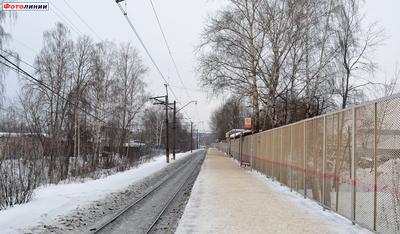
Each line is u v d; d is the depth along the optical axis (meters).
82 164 32.22
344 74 25.89
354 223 9.76
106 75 49.66
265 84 31.53
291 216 11.16
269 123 32.44
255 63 31.16
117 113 51.41
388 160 7.88
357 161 9.53
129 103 54.41
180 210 14.12
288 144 18.36
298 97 30.00
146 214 13.26
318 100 28.11
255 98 31.91
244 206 12.95
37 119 27.20
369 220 8.79
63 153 26.78
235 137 57.59
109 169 36.62
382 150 8.17
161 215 12.96
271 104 30.97
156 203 15.99
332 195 11.52
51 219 11.94
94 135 42.16
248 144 37.03
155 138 98.12
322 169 12.59
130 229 10.79
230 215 11.30
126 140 53.62
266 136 25.83
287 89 30.31
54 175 25.12
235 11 30.88
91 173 30.52
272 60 30.44
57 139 26.61
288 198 14.92
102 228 10.70
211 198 14.91
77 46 46.62
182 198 17.50
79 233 10.16
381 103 8.24
